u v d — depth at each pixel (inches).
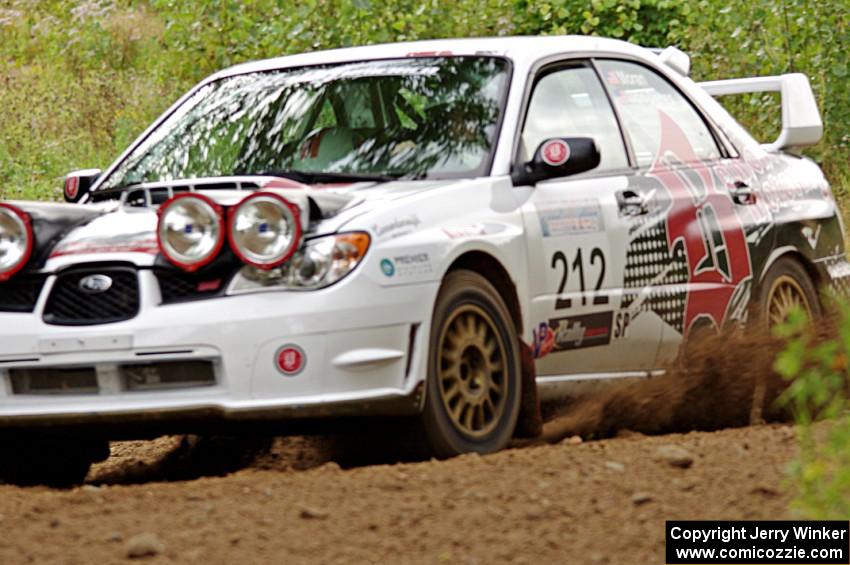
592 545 571.5
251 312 716.0
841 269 1048.2
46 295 745.6
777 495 617.9
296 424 729.0
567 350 839.1
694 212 921.5
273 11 1804.9
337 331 716.0
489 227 790.5
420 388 737.6
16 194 1738.4
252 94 920.9
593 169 863.7
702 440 748.0
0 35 2375.7
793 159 1054.4
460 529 589.3
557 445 781.3
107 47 2164.1
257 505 625.9
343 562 559.2
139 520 610.9
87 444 853.8
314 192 750.5
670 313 897.5
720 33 1887.3
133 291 734.5
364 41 1765.5
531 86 864.9
